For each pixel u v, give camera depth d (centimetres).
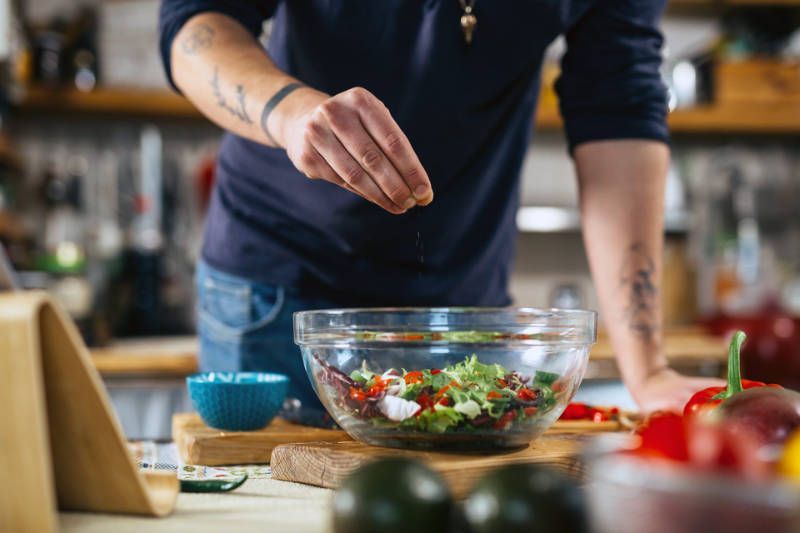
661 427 56
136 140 326
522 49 125
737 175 349
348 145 91
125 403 234
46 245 308
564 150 352
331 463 83
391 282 132
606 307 127
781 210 352
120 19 314
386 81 124
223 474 92
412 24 121
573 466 84
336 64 126
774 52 340
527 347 84
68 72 305
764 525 45
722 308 331
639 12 133
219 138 331
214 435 99
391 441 85
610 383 167
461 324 83
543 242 354
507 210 140
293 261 134
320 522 69
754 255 338
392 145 89
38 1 315
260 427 106
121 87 312
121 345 281
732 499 46
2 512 60
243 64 111
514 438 84
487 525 53
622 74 131
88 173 321
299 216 133
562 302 338
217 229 144
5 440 60
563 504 53
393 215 126
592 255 130
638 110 130
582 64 134
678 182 335
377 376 84
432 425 81
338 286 134
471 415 81
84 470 70
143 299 309
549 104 323
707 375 256
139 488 69
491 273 141
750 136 357
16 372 60
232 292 139
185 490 81
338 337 86
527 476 54
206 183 318
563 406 87
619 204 128
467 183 130
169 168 325
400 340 84
